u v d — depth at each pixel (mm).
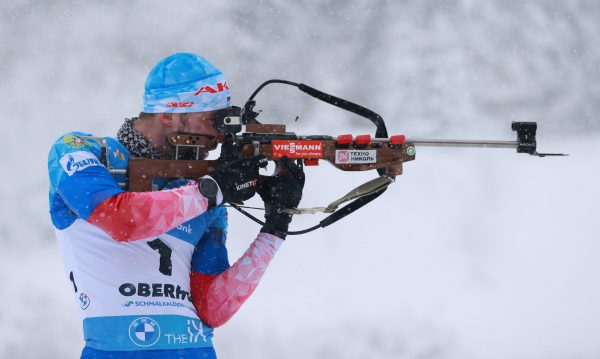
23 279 27500
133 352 9695
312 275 27656
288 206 10438
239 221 30734
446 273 28562
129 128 9969
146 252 9828
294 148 10250
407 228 31422
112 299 9695
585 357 23375
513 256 29969
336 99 11281
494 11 52438
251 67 49219
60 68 45062
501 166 36438
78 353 23016
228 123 9758
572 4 53031
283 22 50000
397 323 24938
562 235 31391
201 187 9484
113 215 9109
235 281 10258
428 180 35281
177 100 9711
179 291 10016
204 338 10273
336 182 34781
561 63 52031
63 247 10055
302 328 24281
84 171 9320
